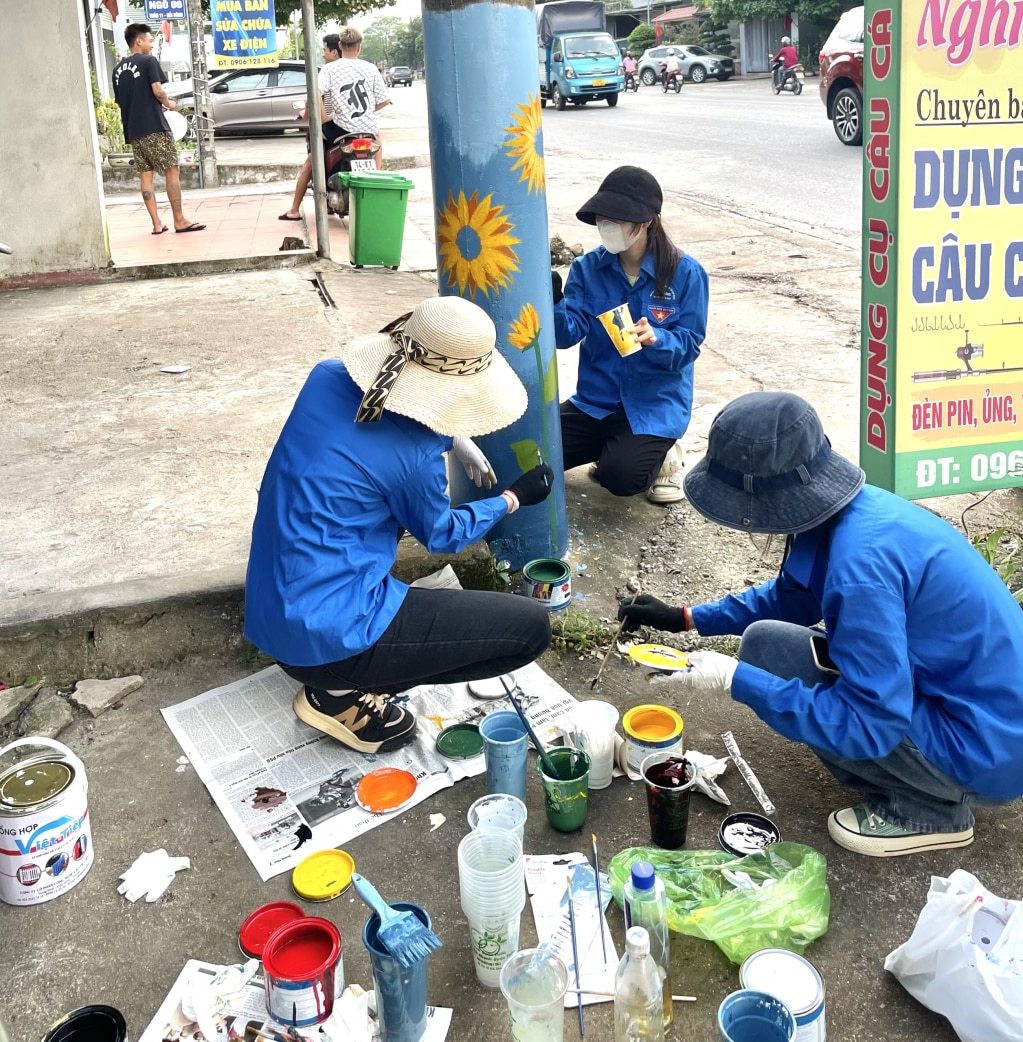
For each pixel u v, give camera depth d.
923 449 3.50
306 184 10.09
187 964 2.24
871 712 2.24
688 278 3.80
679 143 15.69
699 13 43.62
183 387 5.51
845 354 5.85
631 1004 1.95
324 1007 2.03
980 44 3.14
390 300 7.42
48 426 4.98
